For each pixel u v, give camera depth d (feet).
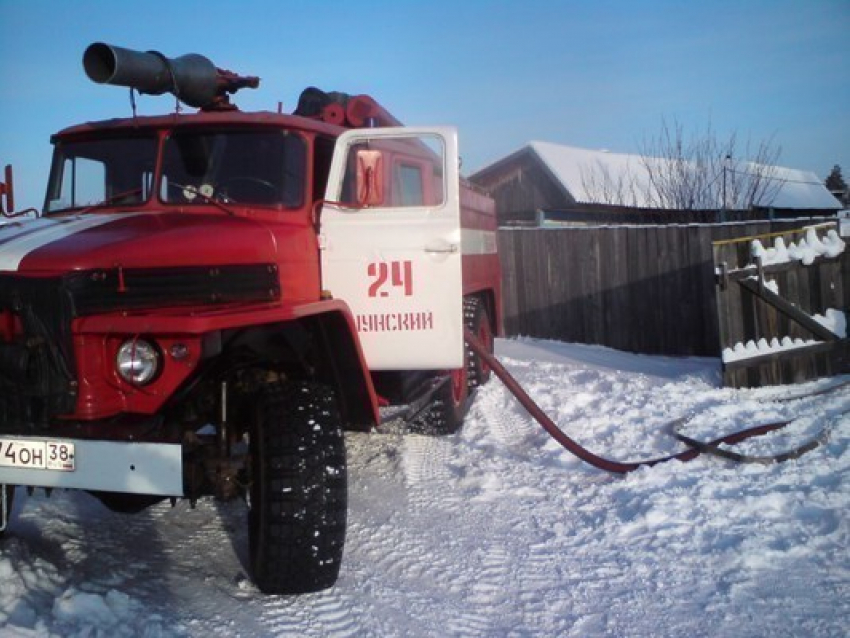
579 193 63.82
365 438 21.57
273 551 11.78
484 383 26.37
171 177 15.67
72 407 11.18
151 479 10.90
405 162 18.89
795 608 11.76
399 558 13.94
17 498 17.03
